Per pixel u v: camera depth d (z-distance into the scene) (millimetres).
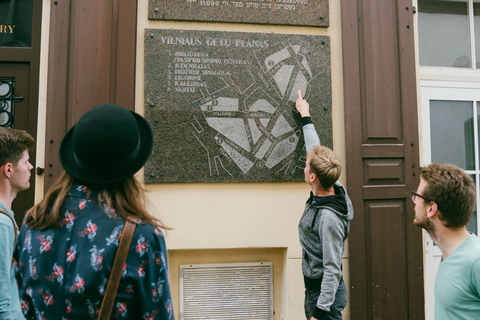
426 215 1387
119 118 989
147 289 972
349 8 2781
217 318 2674
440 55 3145
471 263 1211
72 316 916
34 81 2631
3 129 1566
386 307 2631
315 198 2023
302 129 2693
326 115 2734
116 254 945
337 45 2818
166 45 2602
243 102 2648
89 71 2516
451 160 3082
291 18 2752
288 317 2613
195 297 2660
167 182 2551
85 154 951
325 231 1841
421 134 2922
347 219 1942
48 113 2459
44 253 954
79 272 923
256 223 2637
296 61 2727
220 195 2617
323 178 1948
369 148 2719
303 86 2725
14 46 2654
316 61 2750
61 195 1008
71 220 979
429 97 3080
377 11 2812
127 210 1020
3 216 1381
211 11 2668
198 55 2625
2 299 1280
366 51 2781
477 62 3133
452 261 1279
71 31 2527
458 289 1233
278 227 2652
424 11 3164
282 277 2727
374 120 2752
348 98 2729
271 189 2670
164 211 2561
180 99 2590
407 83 2799
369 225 2676
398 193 2717
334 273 1788
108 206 996
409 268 2666
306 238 1982
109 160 964
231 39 2666
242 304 2701
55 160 2449
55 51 2494
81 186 1025
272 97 2684
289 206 2674
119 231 972
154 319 977
